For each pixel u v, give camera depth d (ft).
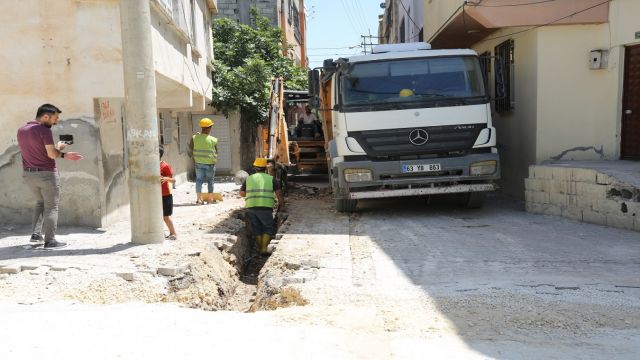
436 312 16.20
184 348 13.64
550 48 36.94
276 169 43.47
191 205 41.50
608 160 36.47
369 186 33.17
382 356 13.09
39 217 25.11
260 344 13.88
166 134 51.70
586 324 15.11
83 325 15.42
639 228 27.32
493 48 45.09
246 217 33.83
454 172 33.14
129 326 15.34
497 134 45.60
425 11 54.70
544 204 33.78
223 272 25.75
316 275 20.83
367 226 31.55
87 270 20.90
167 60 36.42
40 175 23.89
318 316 16.02
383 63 33.71
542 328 14.88
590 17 36.04
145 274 20.83
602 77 36.70
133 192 25.05
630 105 35.81
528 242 25.98
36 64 28.84
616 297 17.34
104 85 28.84
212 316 16.48
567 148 37.35
